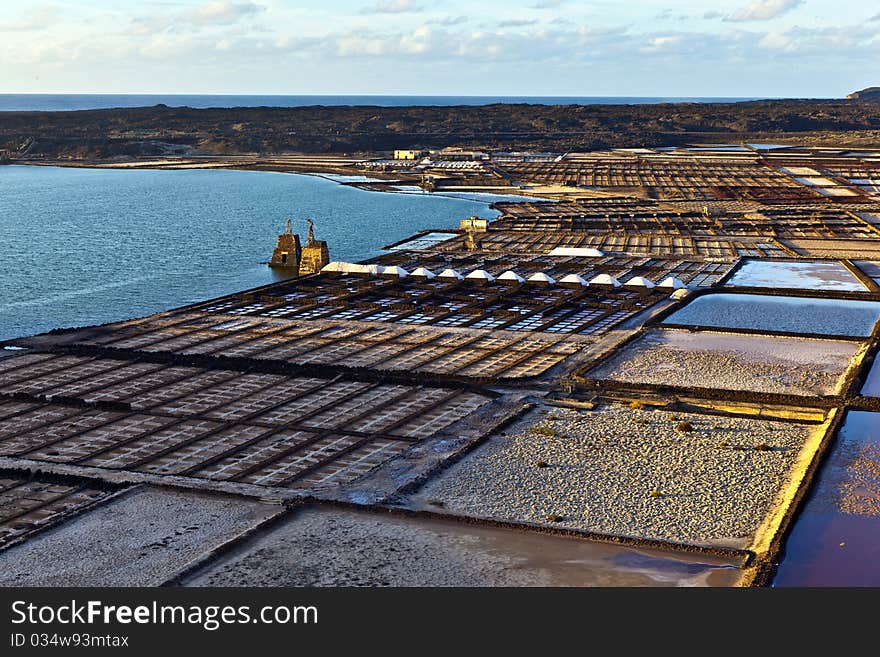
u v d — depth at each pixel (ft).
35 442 158.81
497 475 141.79
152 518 127.75
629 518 126.82
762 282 310.24
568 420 167.53
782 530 120.67
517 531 122.72
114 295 302.25
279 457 151.84
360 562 114.42
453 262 346.33
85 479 141.49
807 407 174.70
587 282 301.84
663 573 111.45
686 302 273.54
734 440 156.87
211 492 135.85
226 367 204.33
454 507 130.31
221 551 116.37
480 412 172.04
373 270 313.73
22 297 297.94
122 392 187.32
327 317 256.32
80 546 119.34
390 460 148.36
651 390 184.34
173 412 174.91
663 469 144.05
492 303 272.31
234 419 170.91
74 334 235.81
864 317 255.29
